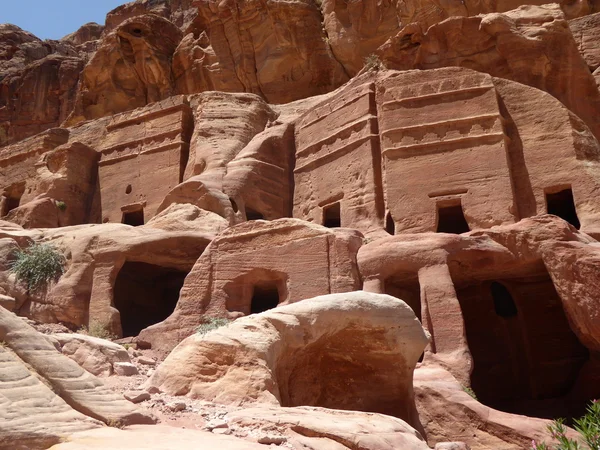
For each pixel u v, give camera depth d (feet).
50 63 165.78
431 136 71.41
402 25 108.27
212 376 31.40
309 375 37.37
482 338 65.87
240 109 94.68
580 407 55.16
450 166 69.15
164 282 80.12
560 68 78.69
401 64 87.25
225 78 120.78
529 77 78.74
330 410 27.99
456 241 54.60
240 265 61.00
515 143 69.31
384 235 67.72
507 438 39.42
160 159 97.25
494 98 70.33
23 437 19.56
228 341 31.96
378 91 77.10
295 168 86.02
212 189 75.92
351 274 56.34
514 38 78.79
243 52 119.24
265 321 33.53
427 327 51.88
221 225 70.85
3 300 51.75
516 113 70.54
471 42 83.10
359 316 35.27
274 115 98.37
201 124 92.58
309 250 58.54
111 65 134.51
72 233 70.79
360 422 25.71
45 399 22.07
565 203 70.28
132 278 77.61
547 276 59.98
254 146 84.99
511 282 63.26
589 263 49.39
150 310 79.25
